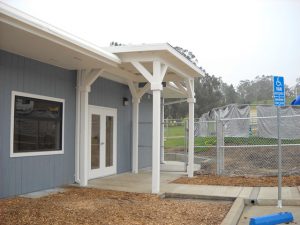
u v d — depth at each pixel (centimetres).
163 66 1075
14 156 886
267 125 2117
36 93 963
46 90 1002
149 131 1775
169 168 1519
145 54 1028
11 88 878
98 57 955
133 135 1438
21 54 899
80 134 1120
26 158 929
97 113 1277
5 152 861
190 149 1341
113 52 1024
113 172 1380
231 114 2353
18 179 903
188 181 1213
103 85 1317
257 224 625
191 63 1212
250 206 898
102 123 1309
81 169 1101
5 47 830
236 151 1983
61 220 653
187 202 923
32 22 703
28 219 647
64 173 1080
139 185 1122
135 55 1036
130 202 873
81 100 1116
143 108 1708
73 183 1116
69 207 767
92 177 1244
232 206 834
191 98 1359
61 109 1067
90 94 1235
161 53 1023
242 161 1689
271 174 1280
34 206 758
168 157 2092
